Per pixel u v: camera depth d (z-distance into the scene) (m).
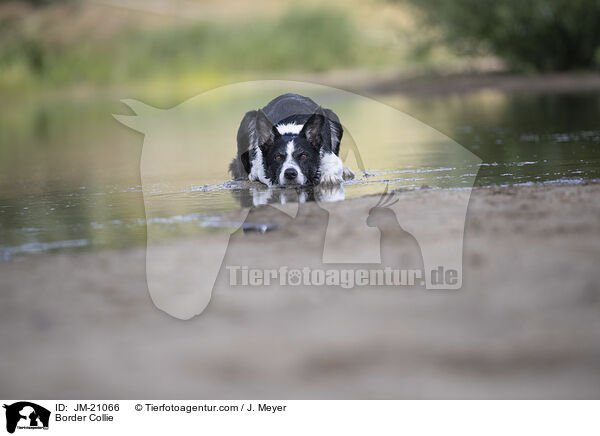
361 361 5.05
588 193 9.84
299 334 5.56
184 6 67.12
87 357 5.39
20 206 12.21
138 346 5.54
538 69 37.59
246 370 5.04
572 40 36.06
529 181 11.45
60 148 22.91
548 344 5.09
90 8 63.78
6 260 8.36
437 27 39.06
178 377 5.01
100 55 56.94
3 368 5.27
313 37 56.19
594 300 5.79
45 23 61.03
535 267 6.66
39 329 6.00
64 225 10.37
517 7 35.72
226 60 55.66
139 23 61.84
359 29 58.09
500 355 4.99
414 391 4.67
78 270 7.70
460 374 4.79
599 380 4.61
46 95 50.53
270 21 58.44
